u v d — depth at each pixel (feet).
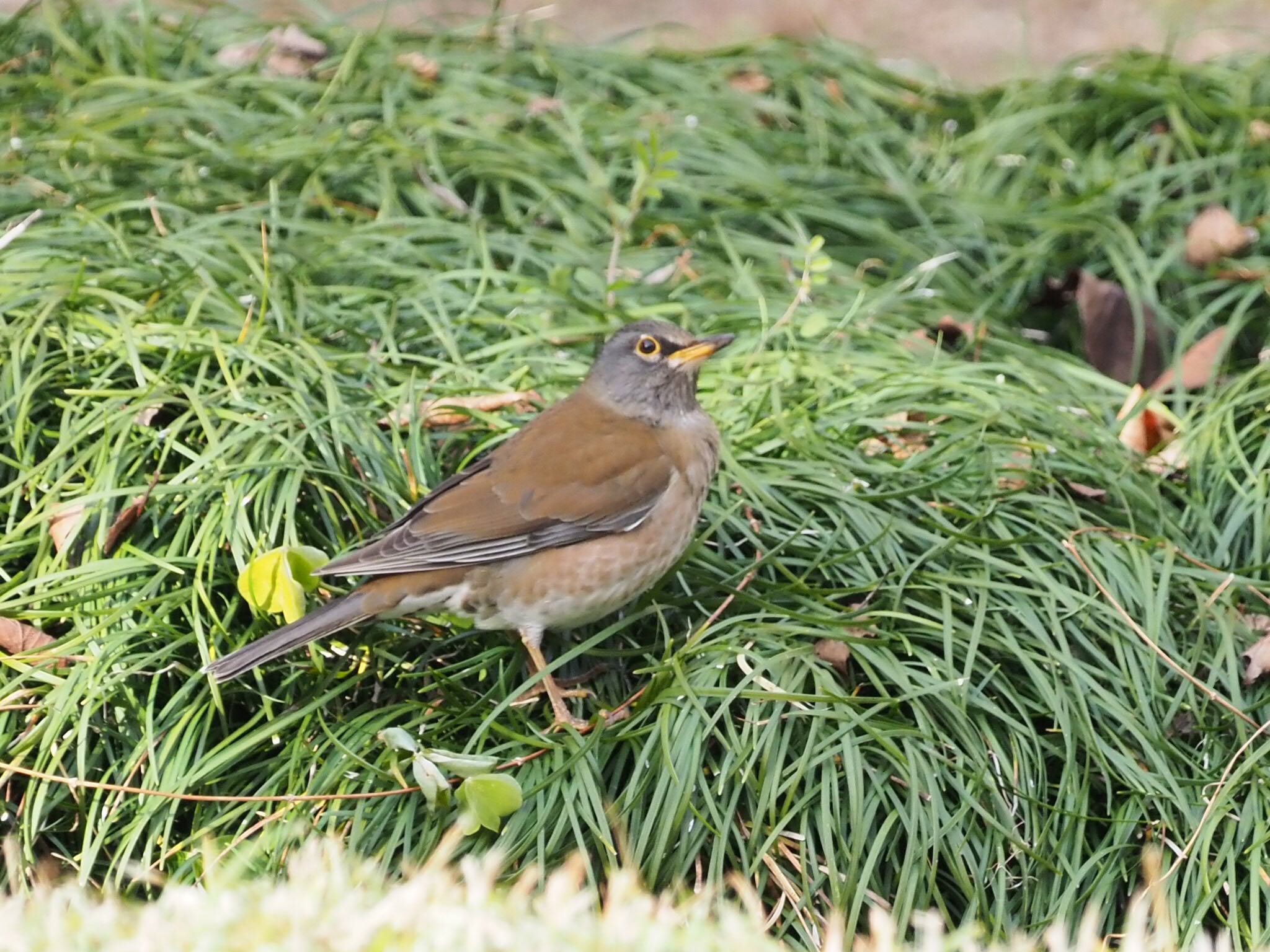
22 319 25.73
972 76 46.37
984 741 21.71
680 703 21.31
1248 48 42.73
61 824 21.24
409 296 28.48
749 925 17.94
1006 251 32.42
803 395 26.68
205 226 29.14
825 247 32.58
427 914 14.53
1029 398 27.04
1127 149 34.71
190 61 35.60
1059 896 20.81
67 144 31.37
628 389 23.20
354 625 22.39
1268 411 27.07
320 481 24.08
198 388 24.75
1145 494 25.41
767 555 23.24
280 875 19.92
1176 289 31.76
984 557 23.41
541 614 22.11
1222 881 20.62
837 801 20.58
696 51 38.19
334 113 33.42
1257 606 23.88
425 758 20.02
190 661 22.15
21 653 21.54
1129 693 22.40
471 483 22.16
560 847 20.40
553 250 30.63
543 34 37.93
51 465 23.68
